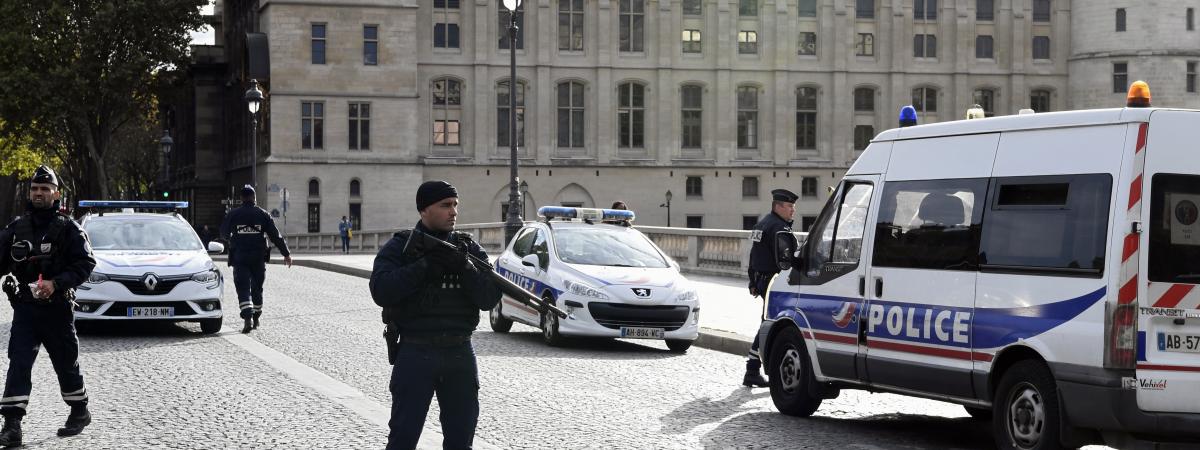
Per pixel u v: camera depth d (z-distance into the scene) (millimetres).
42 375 13703
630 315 17047
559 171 75000
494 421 10984
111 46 70312
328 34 70562
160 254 18484
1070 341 8750
